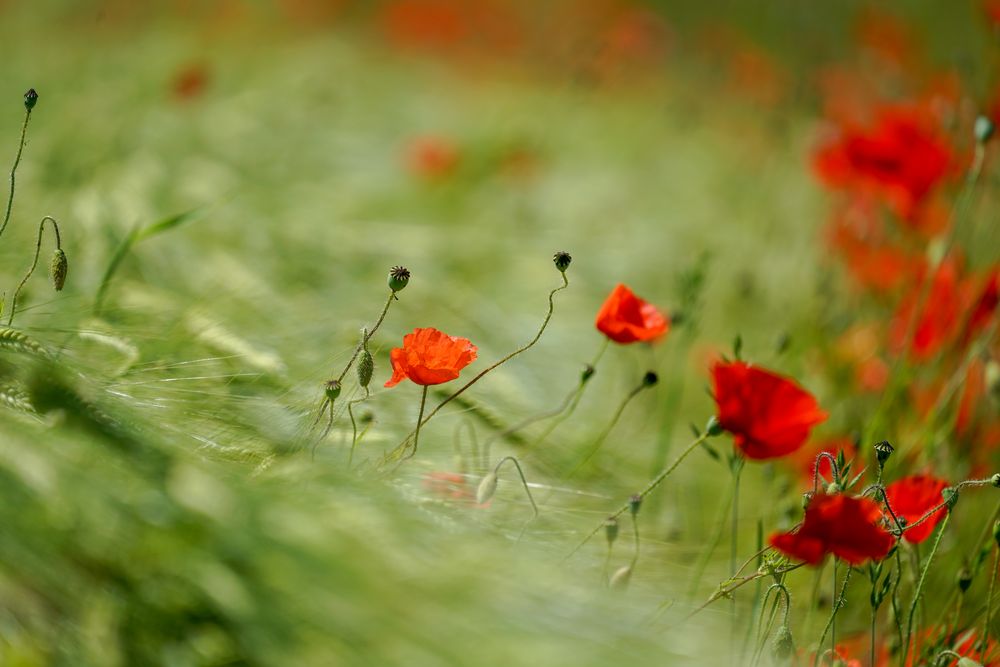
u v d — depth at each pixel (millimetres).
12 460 3262
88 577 3277
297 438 3316
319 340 3572
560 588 3289
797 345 3920
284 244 3842
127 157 3973
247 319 3582
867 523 3170
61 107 4086
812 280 4195
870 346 3859
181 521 3289
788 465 3691
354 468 3305
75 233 3621
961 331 3658
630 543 3400
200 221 3816
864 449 3549
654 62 8039
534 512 3371
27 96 3279
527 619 3262
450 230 4410
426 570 3281
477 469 3398
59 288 3291
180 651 3270
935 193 3895
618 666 3240
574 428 3643
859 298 4012
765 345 3965
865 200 4043
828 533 3180
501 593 3275
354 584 3275
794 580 3479
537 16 8852
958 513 3572
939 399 3596
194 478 3268
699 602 3367
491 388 3594
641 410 3811
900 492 3299
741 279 4031
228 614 3281
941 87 4660
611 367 3893
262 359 3395
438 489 3338
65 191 3742
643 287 4352
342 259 3871
